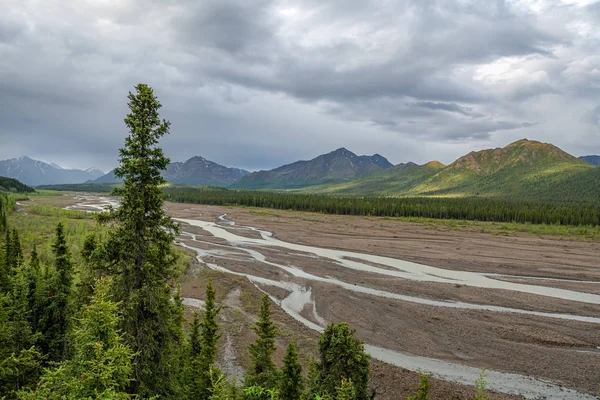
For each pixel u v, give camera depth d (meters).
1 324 15.36
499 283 49.44
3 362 13.84
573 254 69.50
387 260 63.19
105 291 10.45
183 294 42.53
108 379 8.96
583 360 28.70
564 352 30.00
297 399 15.49
